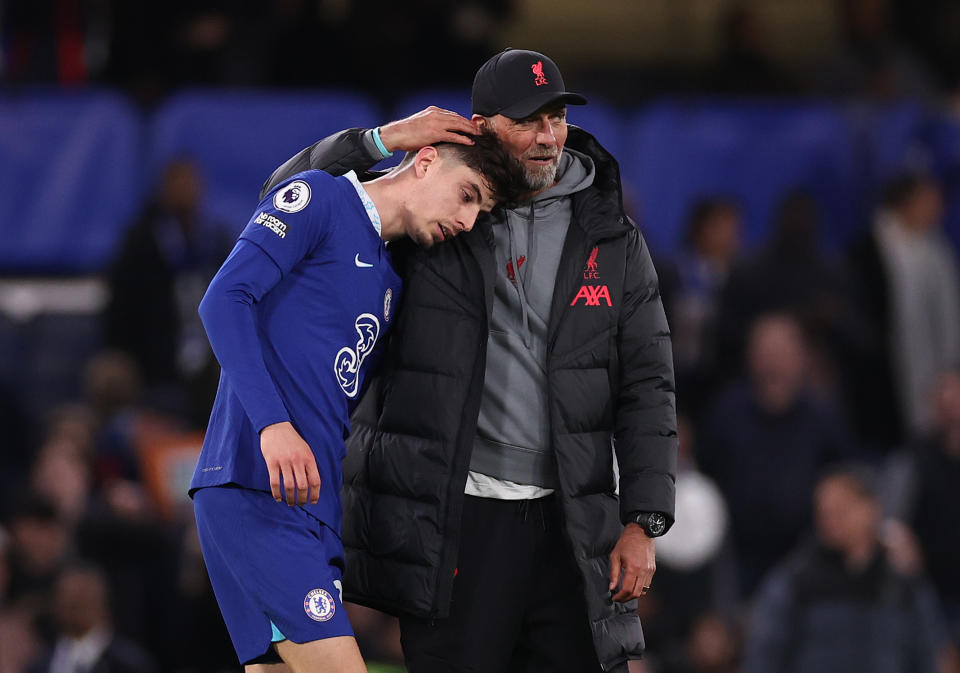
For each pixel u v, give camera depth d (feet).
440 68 113.70
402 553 43.09
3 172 104.53
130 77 113.29
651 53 127.75
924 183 101.09
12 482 96.27
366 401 45.65
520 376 43.96
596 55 127.24
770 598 81.66
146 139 105.50
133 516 87.30
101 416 92.79
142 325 97.40
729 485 91.97
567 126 44.93
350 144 44.09
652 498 43.04
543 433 44.11
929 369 100.42
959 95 115.34
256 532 41.47
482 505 44.24
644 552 43.27
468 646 43.70
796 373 92.17
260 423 39.63
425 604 42.75
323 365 42.22
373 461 44.01
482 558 44.04
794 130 107.55
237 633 42.11
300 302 42.19
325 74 112.78
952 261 103.40
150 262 97.50
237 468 41.68
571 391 43.50
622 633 43.45
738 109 108.37
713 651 81.76
